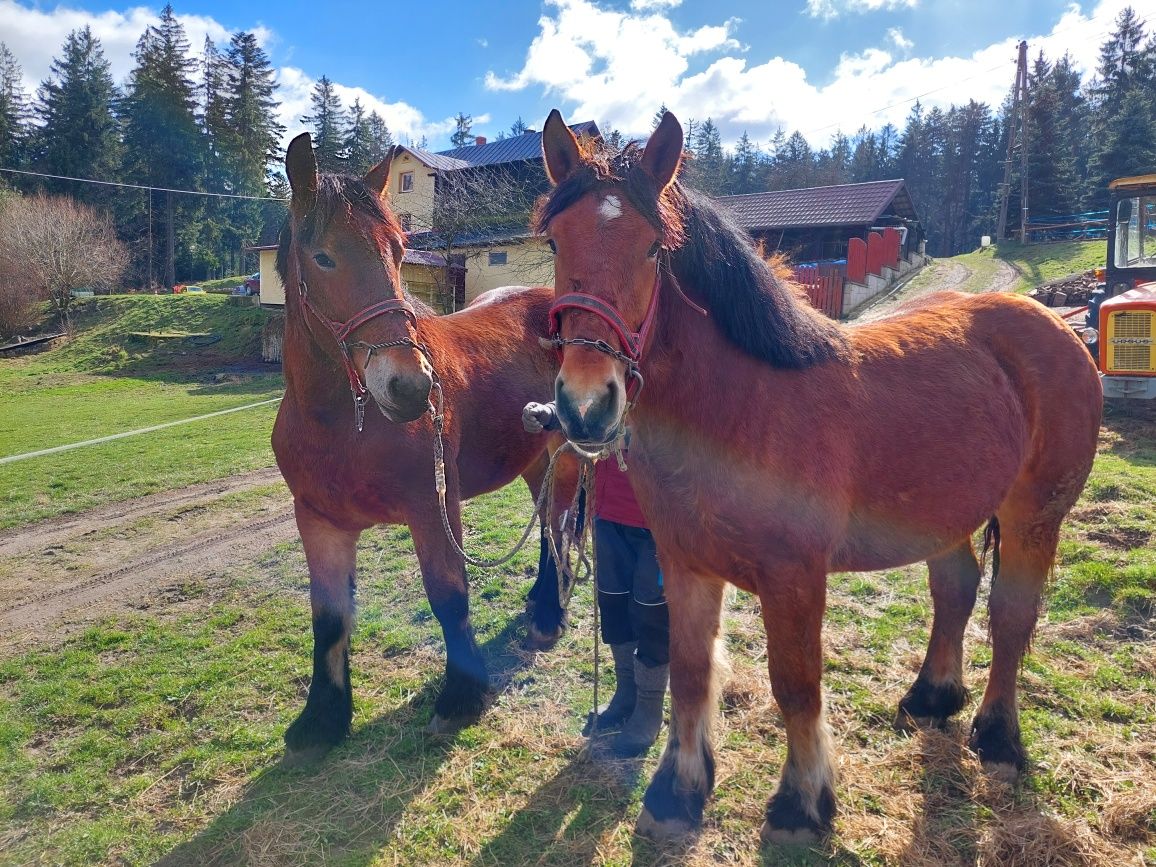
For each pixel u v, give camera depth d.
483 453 3.47
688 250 2.04
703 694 2.35
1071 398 2.73
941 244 63.06
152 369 22.98
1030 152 40.00
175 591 4.88
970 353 2.59
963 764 2.57
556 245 1.82
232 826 2.46
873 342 2.45
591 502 2.47
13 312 29.64
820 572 2.07
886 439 2.22
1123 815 2.25
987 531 2.94
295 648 3.84
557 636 3.70
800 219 25.86
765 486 2.00
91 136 45.47
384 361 2.46
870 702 2.97
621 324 1.72
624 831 2.35
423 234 21.44
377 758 2.79
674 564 2.25
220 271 49.69
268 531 6.29
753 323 2.03
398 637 3.84
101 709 3.32
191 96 47.44
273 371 21.42
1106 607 3.58
